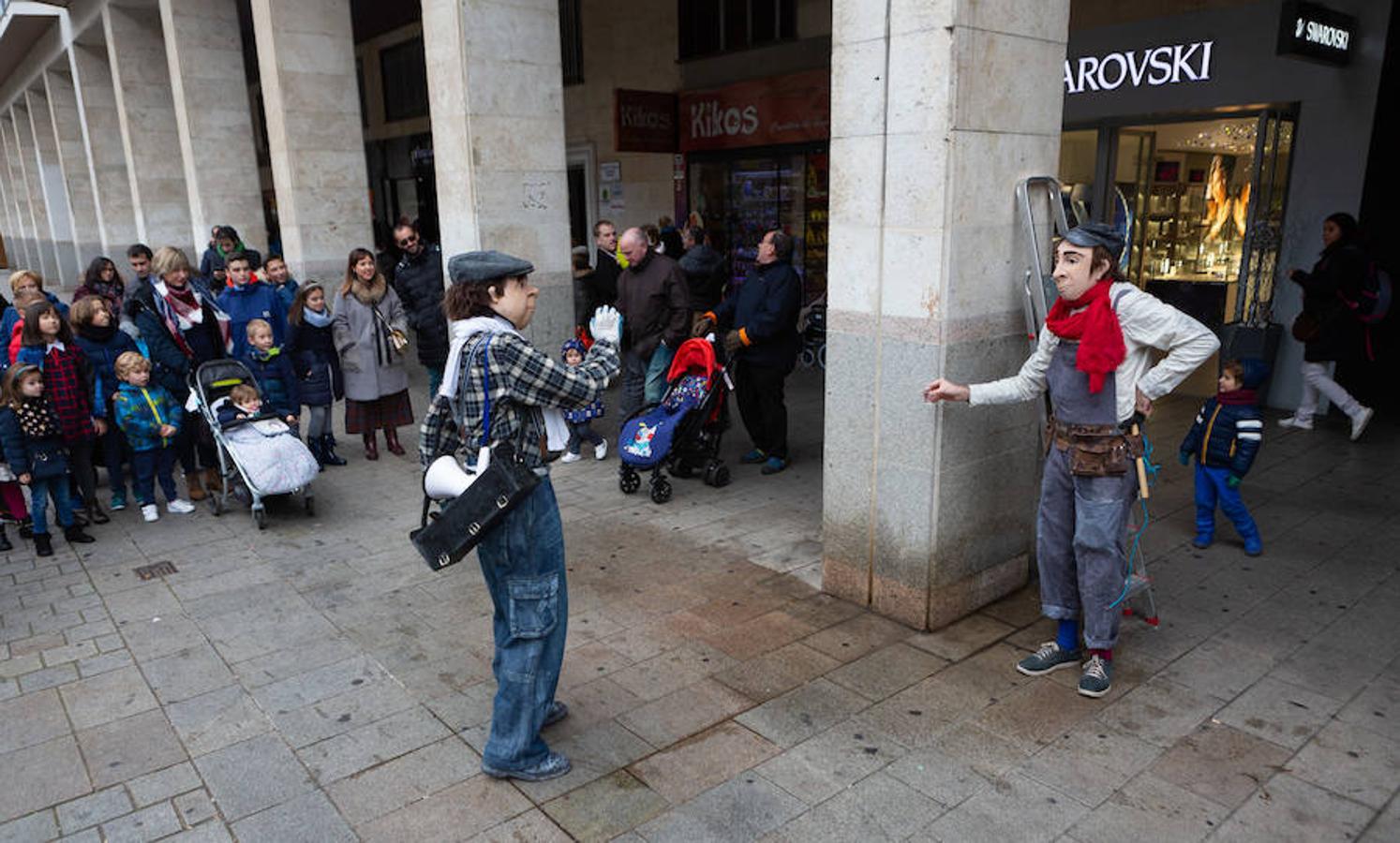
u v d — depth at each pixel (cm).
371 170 2055
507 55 739
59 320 542
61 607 476
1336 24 672
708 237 1247
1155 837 282
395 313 748
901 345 402
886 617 439
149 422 598
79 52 1944
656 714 361
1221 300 852
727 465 699
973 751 330
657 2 1230
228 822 303
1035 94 402
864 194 403
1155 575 472
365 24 1825
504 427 295
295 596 484
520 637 304
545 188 781
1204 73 773
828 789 311
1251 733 335
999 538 445
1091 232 332
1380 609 431
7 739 354
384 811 306
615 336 321
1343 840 279
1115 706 356
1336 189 728
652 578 495
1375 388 855
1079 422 350
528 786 317
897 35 376
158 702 379
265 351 664
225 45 1368
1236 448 481
